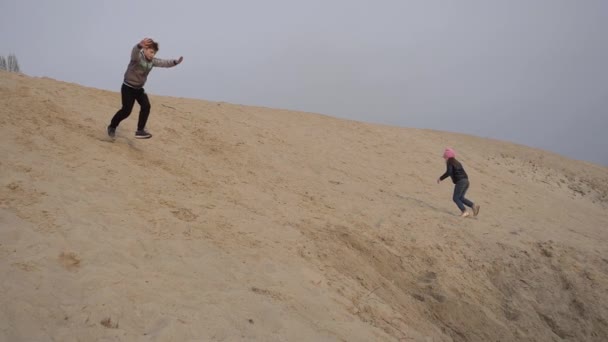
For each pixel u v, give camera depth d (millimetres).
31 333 3459
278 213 7961
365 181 12695
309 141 14875
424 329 6254
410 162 16266
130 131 9375
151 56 7309
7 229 4660
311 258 6590
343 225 8453
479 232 10453
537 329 8156
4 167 5988
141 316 4062
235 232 6512
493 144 25172
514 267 9492
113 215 5730
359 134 17828
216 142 11094
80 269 4457
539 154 25438
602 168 26859
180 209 6625
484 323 7531
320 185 10984
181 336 3898
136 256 5020
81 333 3613
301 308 5148
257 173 10109
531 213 14203
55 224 5074
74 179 6355
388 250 8172
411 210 10859
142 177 7293
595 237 12945
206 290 4805
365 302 6031
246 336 4219
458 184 11133
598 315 8883
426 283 7824
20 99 8867
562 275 9664
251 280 5348
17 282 3939
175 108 12789
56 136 7648
